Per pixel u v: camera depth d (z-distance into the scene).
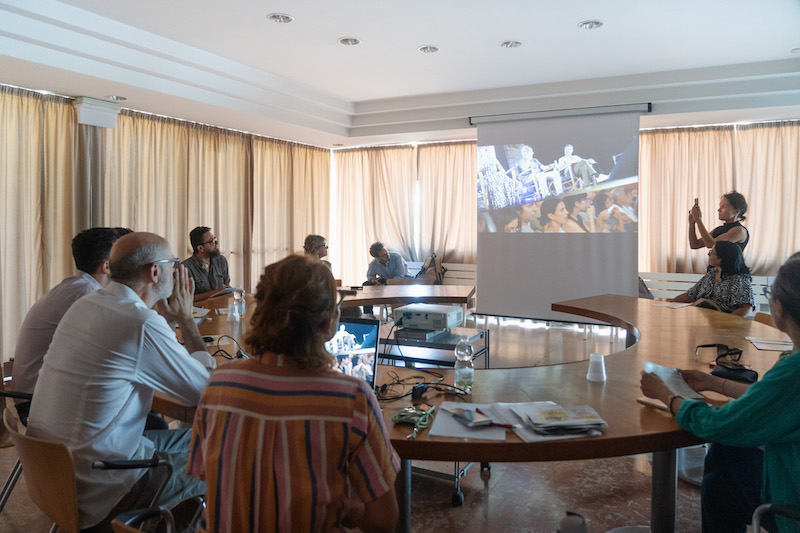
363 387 1.14
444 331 3.69
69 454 1.44
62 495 1.49
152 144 6.07
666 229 6.89
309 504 1.04
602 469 2.97
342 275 8.74
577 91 6.18
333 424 1.08
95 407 1.59
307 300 1.12
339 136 7.55
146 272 1.74
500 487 2.77
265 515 1.04
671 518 2.09
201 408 1.18
